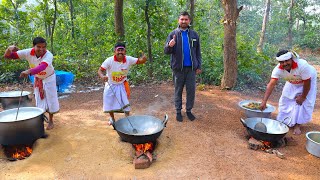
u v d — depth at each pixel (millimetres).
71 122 4688
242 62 7496
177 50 4434
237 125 4656
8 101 4848
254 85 7402
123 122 3877
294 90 4395
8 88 7039
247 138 4199
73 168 3293
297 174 3199
